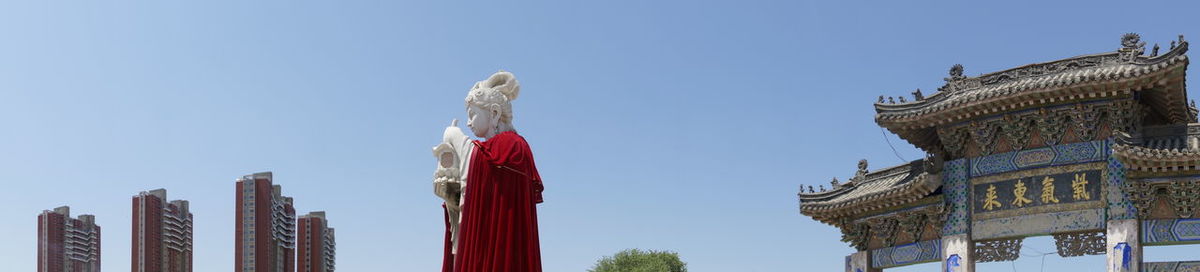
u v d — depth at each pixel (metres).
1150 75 27.50
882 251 34.12
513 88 18.14
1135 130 29.56
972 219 31.38
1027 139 30.64
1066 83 28.48
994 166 31.16
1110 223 28.62
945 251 31.53
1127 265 28.09
